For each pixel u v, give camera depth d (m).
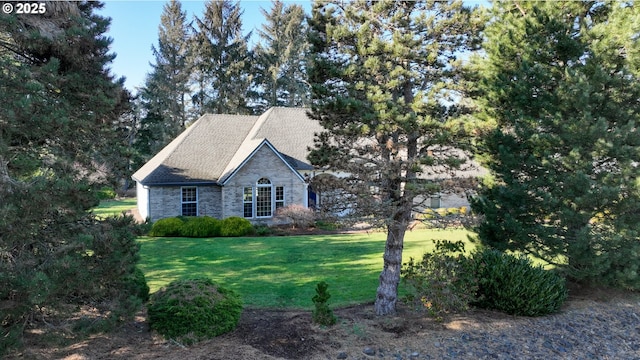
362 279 13.45
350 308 10.52
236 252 17.84
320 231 23.88
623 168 10.75
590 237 10.81
